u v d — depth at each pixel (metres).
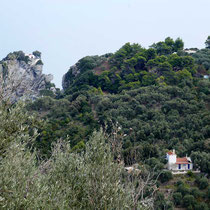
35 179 10.00
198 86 87.62
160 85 89.75
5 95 9.98
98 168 11.73
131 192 11.48
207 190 39.34
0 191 8.91
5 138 9.82
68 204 10.98
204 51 133.38
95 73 129.25
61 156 12.29
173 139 57.41
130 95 85.94
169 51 134.75
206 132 57.78
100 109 79.94
